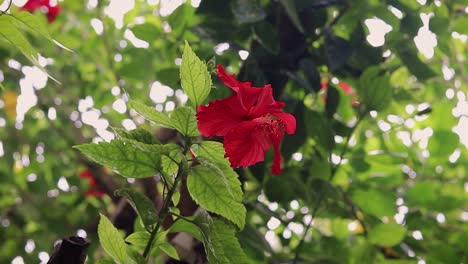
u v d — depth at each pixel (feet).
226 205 2.39
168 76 4.05
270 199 3.86
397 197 4.31
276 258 4.00
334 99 4.01
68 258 2.24
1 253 5.92
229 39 3.87
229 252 2.36
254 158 2.35
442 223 4.82
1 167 6.26
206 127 2.28
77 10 5.75
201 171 2.35
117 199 4.81
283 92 3.95
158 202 3.79
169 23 4.18
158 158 2.38
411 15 4.02
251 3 3.63
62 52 5.54
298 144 3.87
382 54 4.03
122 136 2.35
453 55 4.69
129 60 4.92
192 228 2.50
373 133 4.95
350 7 4.04
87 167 4.96
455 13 4.29
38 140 5.91
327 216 4.44
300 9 3.81
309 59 3.94
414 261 4.36
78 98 5.60
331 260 4.17
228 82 2.34
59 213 5.84
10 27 2.51
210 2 3.85
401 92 4.53
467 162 4.97
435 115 4.68
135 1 5.32
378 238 4.18
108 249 2.26
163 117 2.31
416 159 4.99
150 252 2.43
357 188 4.25
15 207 6.06
